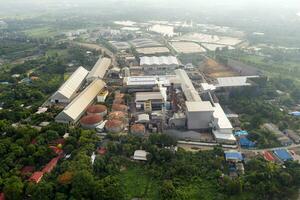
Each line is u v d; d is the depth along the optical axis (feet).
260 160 585.63
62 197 471.21
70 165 535.60
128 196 513.86
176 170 558.97
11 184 483.10
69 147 607.78
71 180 497.46
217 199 506.48
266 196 518.37
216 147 626.64
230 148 649.20
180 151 609.83
